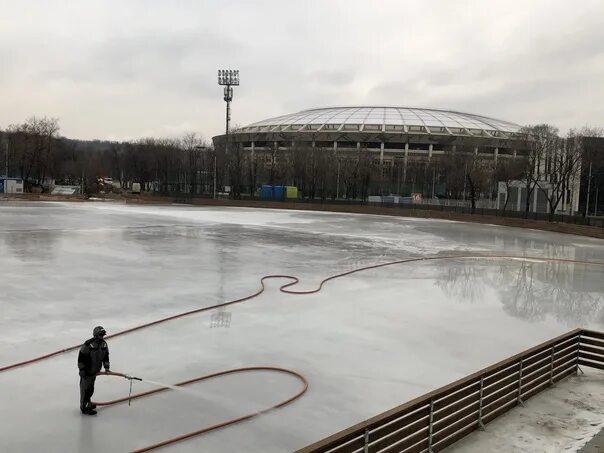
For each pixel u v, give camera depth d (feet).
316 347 43.80
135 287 64.54
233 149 363.56
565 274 87.61
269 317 53.06
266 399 32.91
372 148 398.21
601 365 39.22
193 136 512.63
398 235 145.18
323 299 62.23
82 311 52.42
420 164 352.69
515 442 28.27
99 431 27.96
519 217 204.44
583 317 58.03
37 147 341.62
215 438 27.73
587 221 175.63
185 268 79.00
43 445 26.35
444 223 201.87
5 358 38.60
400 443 24.75
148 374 36.50
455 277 80.74
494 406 31.30
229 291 64.34
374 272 82.69
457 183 274.98
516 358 32.89
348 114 461.37
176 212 210.38
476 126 434.71
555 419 31.30
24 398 31.89
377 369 39.14
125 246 100.32
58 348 41.11
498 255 109.81
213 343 43.86
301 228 154.40
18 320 48.49
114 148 477.77
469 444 27.94
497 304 63.16
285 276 75.56
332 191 337.52
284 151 378.73
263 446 27.09
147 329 47.19
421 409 25.98
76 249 94.02
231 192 325.62
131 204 271.28
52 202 262.06
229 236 124.77
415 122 433.89
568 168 208.03
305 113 498.69
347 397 33.76
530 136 247.09
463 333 49.80
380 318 54.29
